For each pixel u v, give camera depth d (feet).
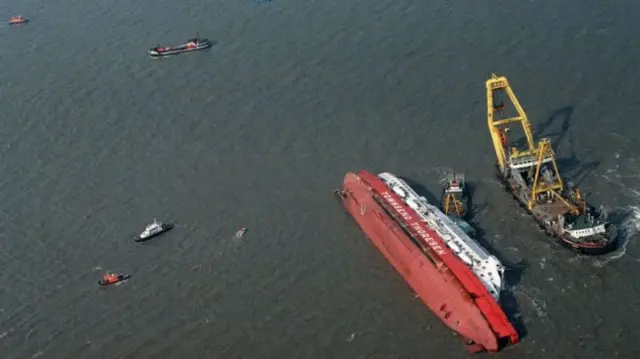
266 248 535.60
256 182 599.16
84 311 498.69
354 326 468.75
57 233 566.36
